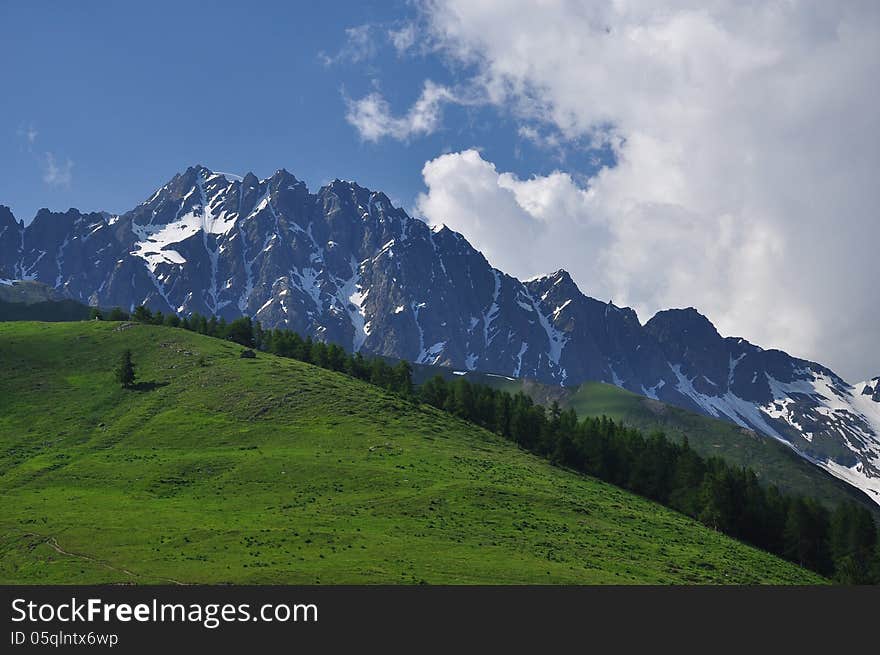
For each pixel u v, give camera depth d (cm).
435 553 10050
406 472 13850
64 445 15012
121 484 12925
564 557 10562
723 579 10950
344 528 10894
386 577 8988
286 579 8831
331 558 9575
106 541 10162
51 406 16975
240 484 12888
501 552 10381
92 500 12100
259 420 16338
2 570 9269
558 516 12731
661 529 13638
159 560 9475
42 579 8950
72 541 10169
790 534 16275
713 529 15700
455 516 11888
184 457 14150
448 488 13150
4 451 14650
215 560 9469
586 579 9550
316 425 16275
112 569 9188
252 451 14600
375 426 16712
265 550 9844
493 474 14712
